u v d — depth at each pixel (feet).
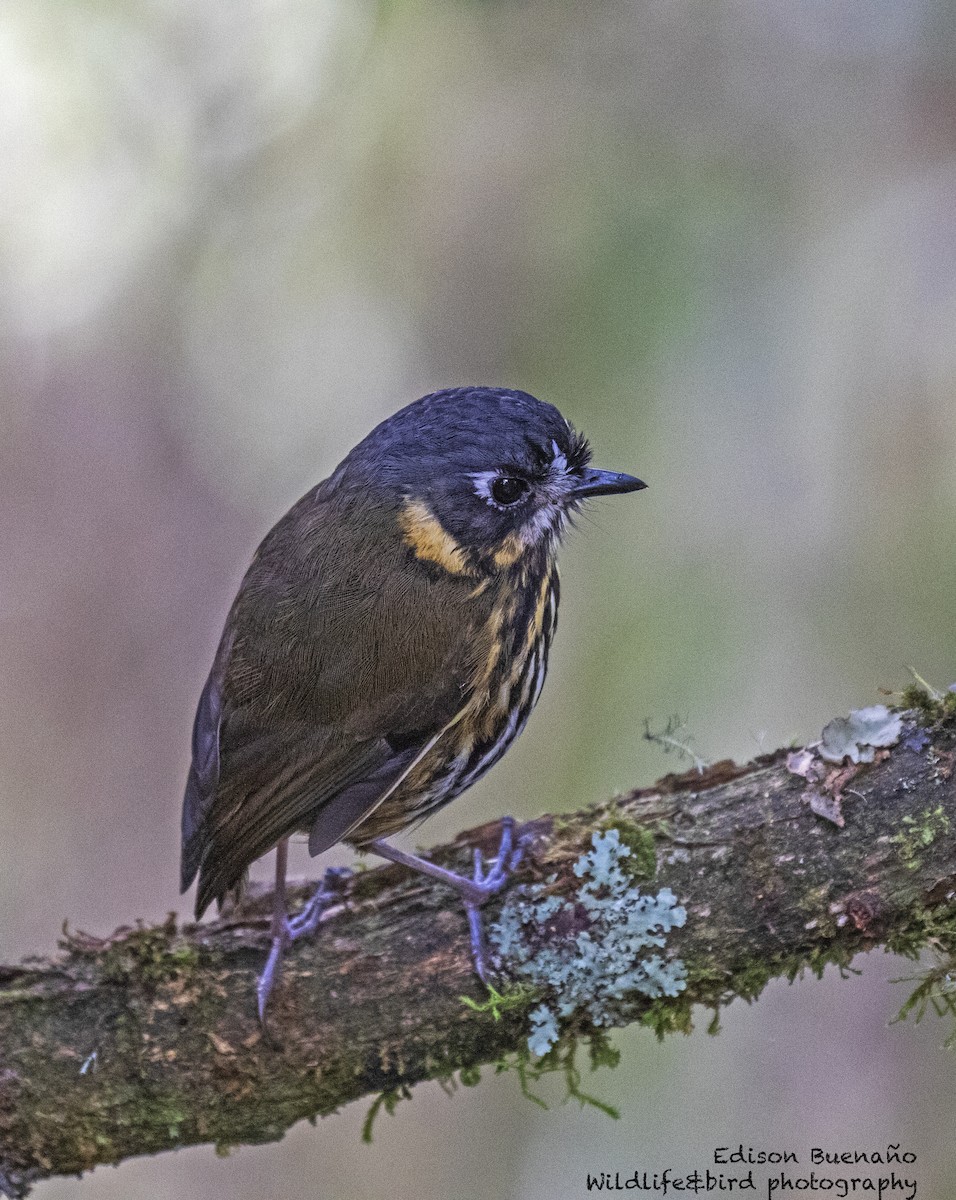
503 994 24.34
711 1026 24.64
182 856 28.07
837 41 41.29
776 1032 41.91
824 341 38.52
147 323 53.83
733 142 40.47
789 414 38.24
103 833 53.78
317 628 27.48
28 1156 24.85
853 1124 40.60
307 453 51.60
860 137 40.52
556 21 42.22
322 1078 24.81
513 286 41.19
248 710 27.55
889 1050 41.52
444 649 27.81
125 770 54.03
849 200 39.91
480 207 42.11
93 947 25.32
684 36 41.45
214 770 27.61
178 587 55.11
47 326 55.57
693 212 39.47
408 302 43.55
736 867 24.14
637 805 25.29
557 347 39.40
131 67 52.95
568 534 31.42
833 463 38.11
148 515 55.36
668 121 40.91
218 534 55.21
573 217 40.34
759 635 37.60
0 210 53.78
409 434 28.76
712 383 38.34
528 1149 45.16
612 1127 41.14
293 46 50.88
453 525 28.19
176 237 52.75
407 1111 47.91
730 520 38.27
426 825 41.39
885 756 24.08
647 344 38.50
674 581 38.19
